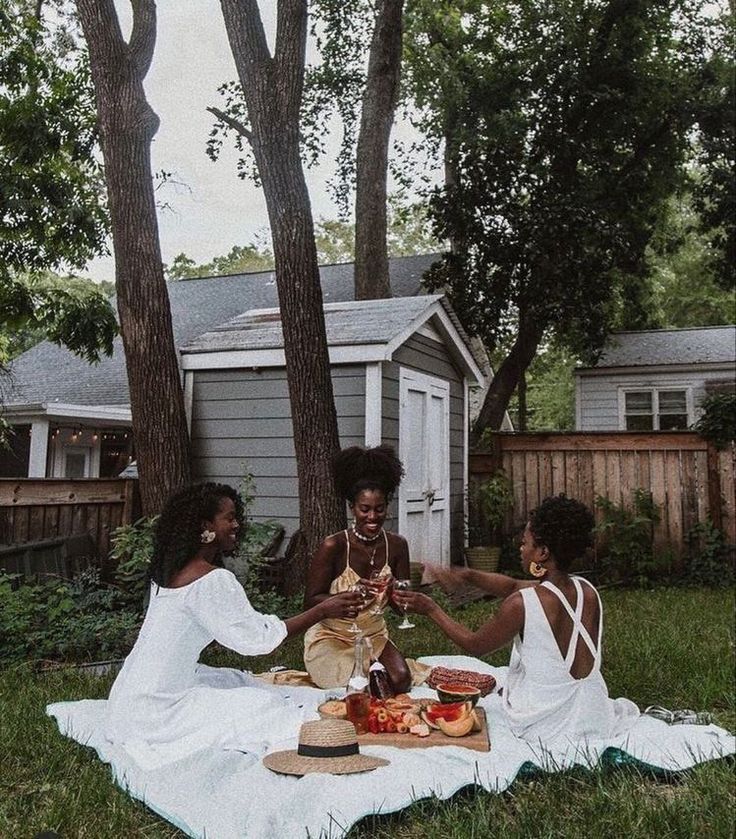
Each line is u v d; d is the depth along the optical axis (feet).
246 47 22.39
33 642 17.10
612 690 14.10
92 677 15.37
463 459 36.11
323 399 22.61
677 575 32.45
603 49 56.08
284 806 8.21
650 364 58.13
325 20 53.83
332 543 13.21
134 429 22.39
